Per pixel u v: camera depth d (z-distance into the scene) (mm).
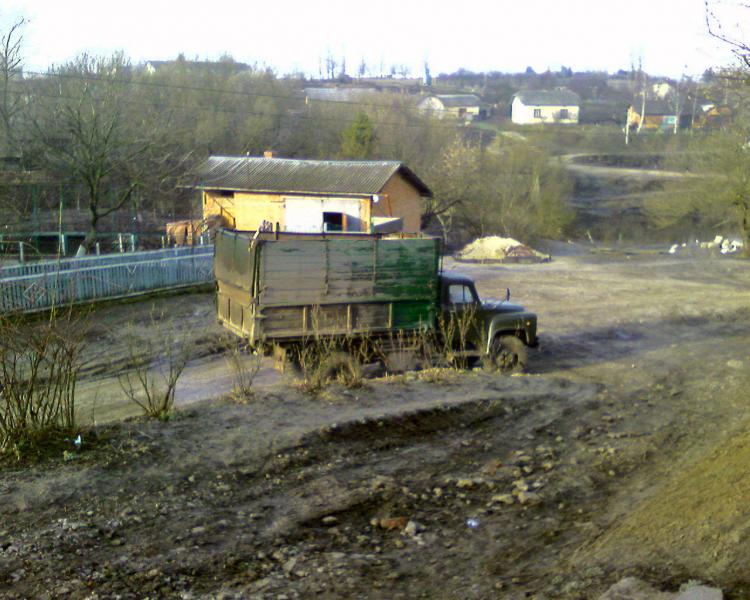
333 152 65438
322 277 14211
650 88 120812
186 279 25859
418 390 12867
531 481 9102
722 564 6113
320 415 10953
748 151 48688
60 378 9305
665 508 7820
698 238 65938
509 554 7051
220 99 62719
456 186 56500
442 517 7977
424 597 6141
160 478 8297
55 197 41875
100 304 22141
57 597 5883
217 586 6227
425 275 15117
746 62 9078
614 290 29766
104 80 36344
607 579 6129
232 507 7879
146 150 36625
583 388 14258
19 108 35469
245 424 10328
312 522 7680
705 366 17062
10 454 8523
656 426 11797
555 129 105875
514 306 16453
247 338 14266
